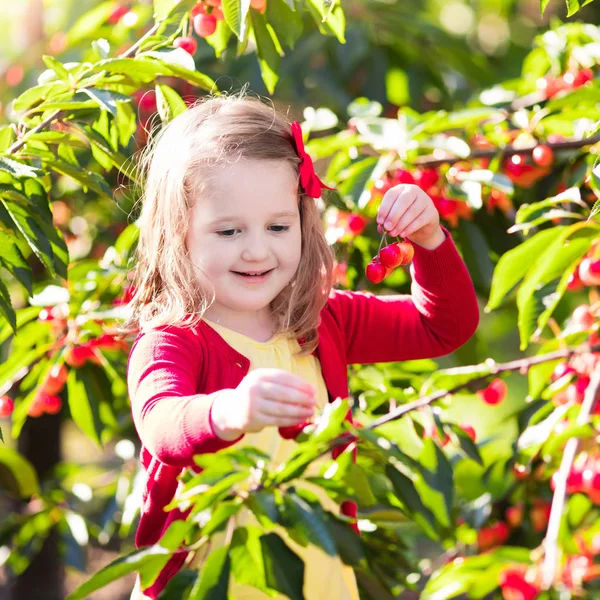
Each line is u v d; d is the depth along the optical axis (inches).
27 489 150.8
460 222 127.4
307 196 83.6
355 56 175.5
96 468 173.8
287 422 60.4
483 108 119.6
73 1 197.5
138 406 70.8
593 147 114.4
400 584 96.2
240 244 74.9
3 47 208.7
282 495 64.3
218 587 62.2
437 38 181.9
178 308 76.6
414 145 115.5
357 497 68.6
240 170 74.9
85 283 126.0
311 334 83.8
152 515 77.5
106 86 95.2
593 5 202.1
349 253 123.6
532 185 133.5
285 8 103.3
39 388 121.3
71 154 101.2
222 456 64.1
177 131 79.9
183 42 98.0
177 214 76.4
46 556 204.2
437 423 89.0
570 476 101.1
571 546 102.4
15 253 89.3
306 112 127.6
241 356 77.5
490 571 94.0
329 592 79.0
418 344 88.6
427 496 80.0
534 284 100.2
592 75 123.3
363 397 100.0
